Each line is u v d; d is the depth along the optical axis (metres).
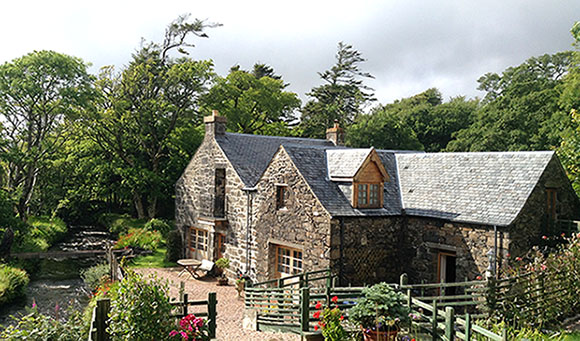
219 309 14.80
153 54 34.94
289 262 16.00
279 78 52.22
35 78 27.20
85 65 29.75
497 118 35.59
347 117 45.47
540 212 13.20
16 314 16.20
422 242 14.61
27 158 27.41
